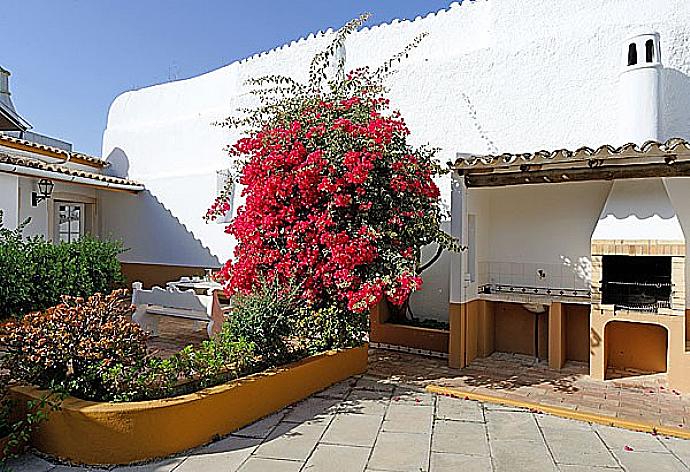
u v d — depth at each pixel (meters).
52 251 8.21
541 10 8.61
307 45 11.08
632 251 6.66
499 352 8.38
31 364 4.66
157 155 13.62
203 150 12.73
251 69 11.97
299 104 7.08
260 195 6.50
